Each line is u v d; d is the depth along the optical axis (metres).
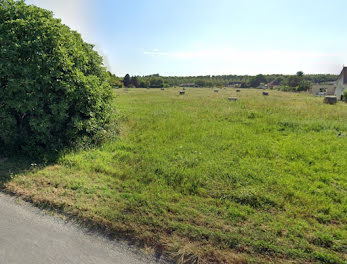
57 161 3.82
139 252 1.98
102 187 2.99
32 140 4.09
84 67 5.07
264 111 9.84
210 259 1.90
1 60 3.69
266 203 2.72
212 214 2.47
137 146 4.88
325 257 1.92
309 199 2.78
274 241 2.08
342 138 5.68
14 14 4.04
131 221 2.32
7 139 3.91
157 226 2.26
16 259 1.85
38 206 2.58
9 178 3.16
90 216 2.39
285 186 3.10
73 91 4.30
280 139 5.60
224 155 4.30
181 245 2.03
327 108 11.16
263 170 3.62
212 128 6.59
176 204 2.64
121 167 3.72
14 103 3.78
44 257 1.88
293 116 8.66
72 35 5.09
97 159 4.02
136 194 2.82
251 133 6.07
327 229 2.27
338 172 3.64
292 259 1.91
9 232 2.17
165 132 6.07
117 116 6.50
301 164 3.92
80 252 1.96
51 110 4.12
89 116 4.94
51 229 2.23
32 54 3.95
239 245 2.03
